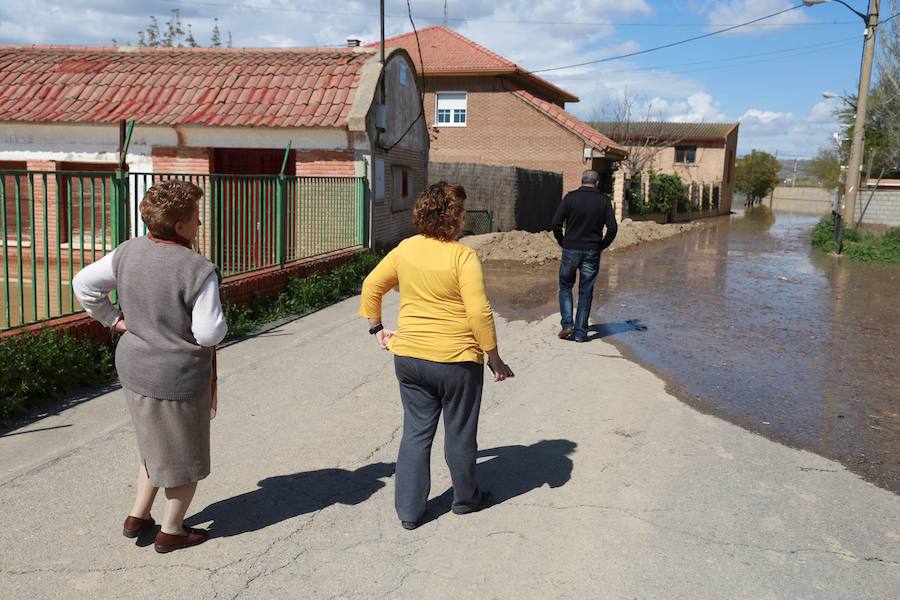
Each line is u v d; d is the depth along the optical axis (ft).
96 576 10.34
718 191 150.10
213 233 27.14
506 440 16.30
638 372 22.38
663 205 107.96
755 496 13.51
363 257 39.17
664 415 18.24
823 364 23.90
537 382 21.02
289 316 29.45
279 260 31.53
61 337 18.69
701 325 30.14
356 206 41.24
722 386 21.08
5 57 47.24
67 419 16.49
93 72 45.39
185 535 11.19
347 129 40.65
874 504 13.32
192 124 40.78
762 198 237.25
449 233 11.65
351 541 11.58
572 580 10.57
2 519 11.85
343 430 16.56
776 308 34.63
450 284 11.41
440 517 12.51
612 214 25.70
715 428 17.37
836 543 11.80
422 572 10.73
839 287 41.98
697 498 13.35
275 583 10.34
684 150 156.97
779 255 60.80
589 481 14.06
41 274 33.42
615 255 58.65
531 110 85.51
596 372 22.27
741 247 68.33
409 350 11.66
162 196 10.23
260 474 14.06
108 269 10.44
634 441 16.31
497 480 14.10
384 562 10.98
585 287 26.30
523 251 52.90
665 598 10.18
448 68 84.58
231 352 23.49
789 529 12.24
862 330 29.60
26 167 42.37
